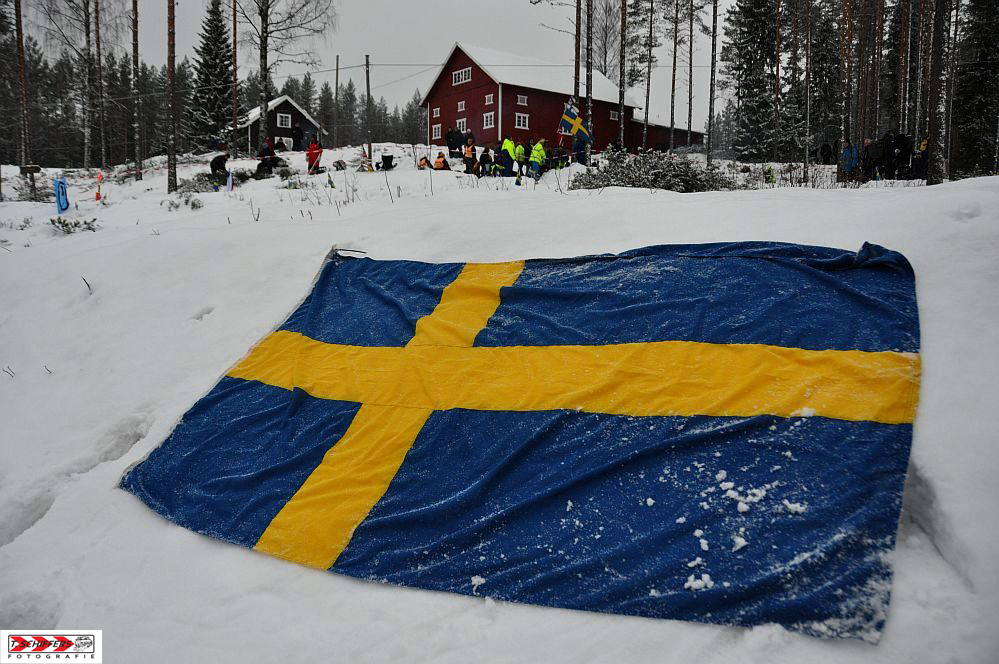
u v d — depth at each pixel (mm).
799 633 2500
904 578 2607
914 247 4164
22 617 3252
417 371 4320
